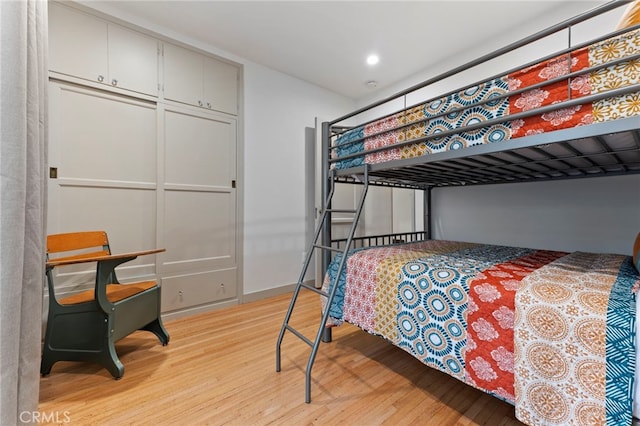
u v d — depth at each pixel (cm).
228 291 296
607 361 89
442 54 295
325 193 226
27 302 110
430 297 142
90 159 223
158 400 146
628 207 204
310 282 364
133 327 186
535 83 118
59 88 209
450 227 314
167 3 224
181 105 267
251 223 315
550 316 102
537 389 103
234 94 302
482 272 143
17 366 100
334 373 171
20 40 102
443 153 148
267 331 233
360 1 218
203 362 184
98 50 223
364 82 364
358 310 183
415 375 169
